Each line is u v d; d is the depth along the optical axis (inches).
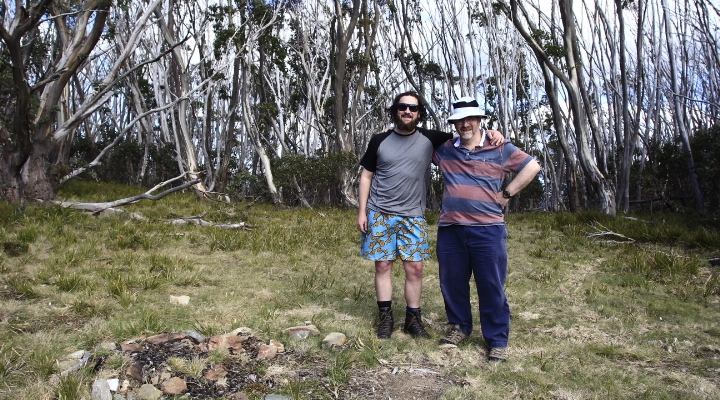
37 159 371.9
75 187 534.3
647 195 719.7
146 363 121.2
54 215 298.0
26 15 314.0
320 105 861.2
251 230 341.1
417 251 152.4
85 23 395.9
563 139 639.8
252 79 956.6
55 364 120.8
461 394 116.0
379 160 153.4
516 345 148.1
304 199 685.9
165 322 154.1
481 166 141.7
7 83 340.8
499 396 116.0
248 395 112.0
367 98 991.6
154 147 1003.3
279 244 285.6
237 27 663.8
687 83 706.8
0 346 131.8
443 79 960.3
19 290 178.7
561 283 221.5
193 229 323.6
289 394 113.0
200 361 122.3
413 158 150.6
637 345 149.0
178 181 876.6
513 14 532.7
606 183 510.6
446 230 147.9
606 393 118.3
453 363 135.2
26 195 364.2
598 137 591.5
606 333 159.6
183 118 640.4
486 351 143.9
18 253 228.1
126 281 192.2
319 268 242.1
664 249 290.2
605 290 207.3
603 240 321.4
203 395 110.8
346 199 672.4
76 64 388.8
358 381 121.8
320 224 396.8
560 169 968.9
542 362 135.2
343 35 706.8
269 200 748.0
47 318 155.3
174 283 202.2
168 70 810.8
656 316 176.4
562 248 299.0
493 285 139.0
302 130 1055.0
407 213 151.3
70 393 106.6
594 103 944.3
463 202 142.4
